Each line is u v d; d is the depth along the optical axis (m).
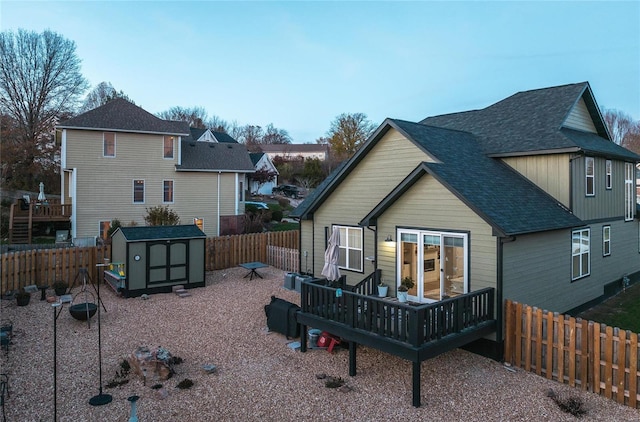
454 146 13.17
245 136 100.88
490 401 7.55
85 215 25.44
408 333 7.80
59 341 10.31
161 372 8.26
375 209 12.17
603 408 7.37
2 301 13.75
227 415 6.93
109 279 15.89
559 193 12.65
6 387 7.60
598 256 14.40
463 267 10.38
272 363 9.16
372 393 7.81
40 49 40.88
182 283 15.80
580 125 15.47
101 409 7.06
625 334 7.55
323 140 92.38
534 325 8.91
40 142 39.78
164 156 27.98
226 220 30.27
